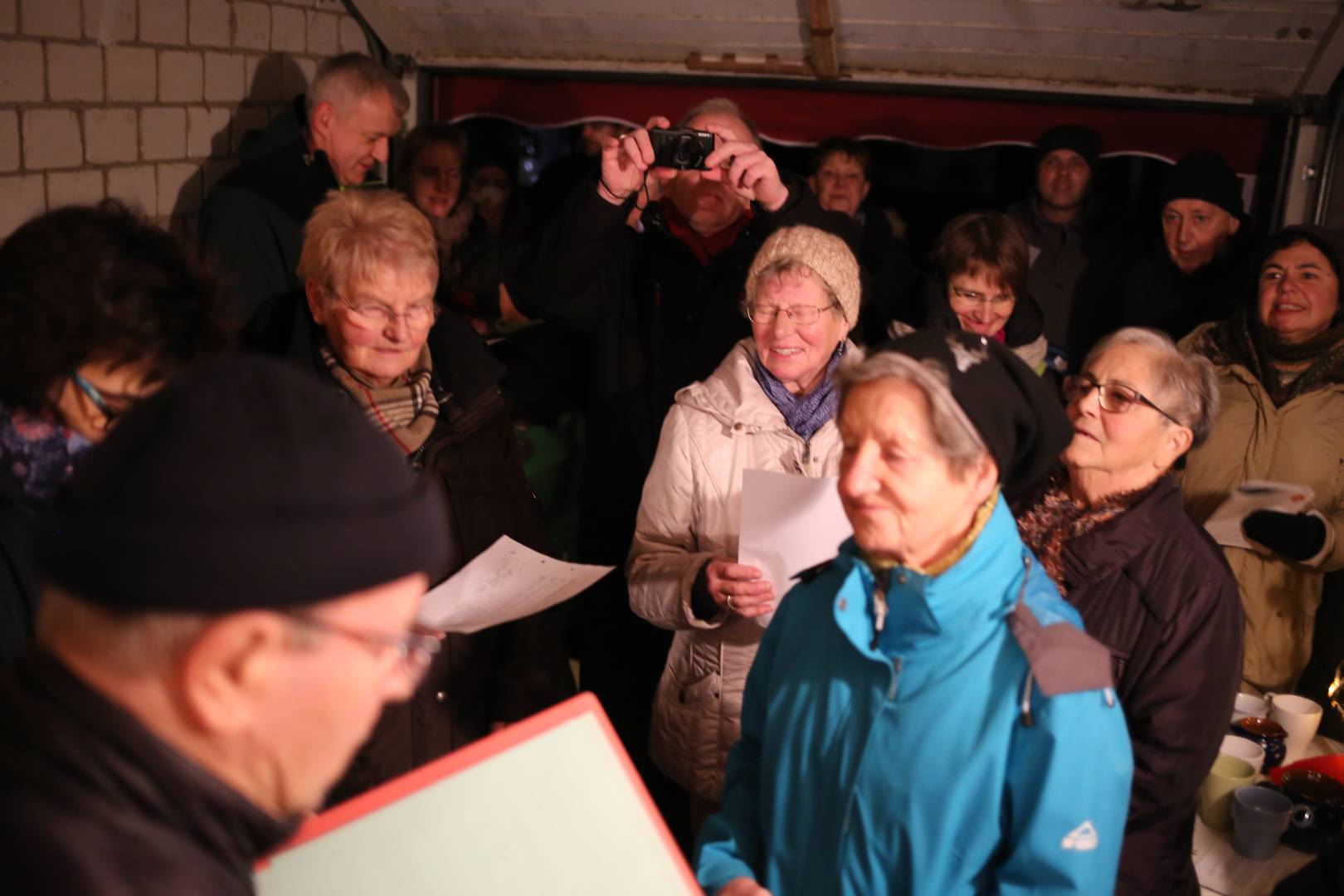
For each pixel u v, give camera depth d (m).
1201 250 3.16
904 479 1.07
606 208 2.31
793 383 1.94
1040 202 3.42
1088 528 1.51
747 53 3.73
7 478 1.13
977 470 1.10
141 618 0.61
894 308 2.99
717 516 1.91
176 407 0.63
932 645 1.13
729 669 1.90
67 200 2.85
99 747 0.63
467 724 1.77
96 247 1.11
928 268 2.76
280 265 2.89
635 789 0.97
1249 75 3.38
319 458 0.63
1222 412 2.51
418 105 4.11
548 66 3.95
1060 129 3.35
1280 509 2.30
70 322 1.08
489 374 1.82
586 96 3.96
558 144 4.04
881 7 3.45
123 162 3.03
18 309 1.08
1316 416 2.41
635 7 3.64
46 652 0.65
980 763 1.11
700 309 2.41
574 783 0.95
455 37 3.96
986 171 3.75
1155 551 1.46
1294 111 3.39
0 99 2.62
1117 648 1.44
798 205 2.37
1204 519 2.52
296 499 0.61
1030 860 1.09
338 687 0.65
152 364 1.11
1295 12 3.13
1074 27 3.36
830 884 1.20
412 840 0.89
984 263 2.63
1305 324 2.39
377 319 1.65
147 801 0.63
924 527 1.09
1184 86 3.47
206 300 1.18
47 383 1.09
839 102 3.78
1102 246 3.41
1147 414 1.49
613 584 2.48
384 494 0.65
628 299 2.46
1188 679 1.41
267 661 0.63
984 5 3.36
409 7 3.89
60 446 1.13
